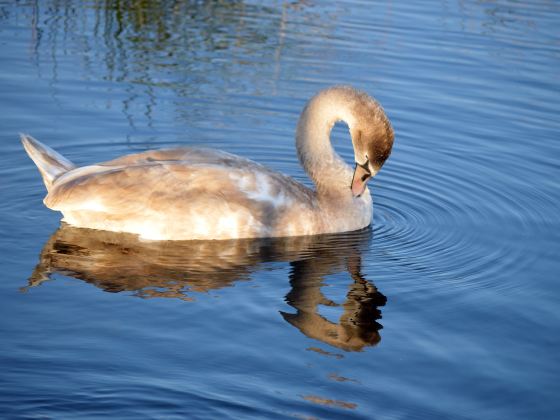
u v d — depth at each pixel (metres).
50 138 15.14
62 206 12.17
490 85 17.73
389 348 9.71
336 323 10.18
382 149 12.77
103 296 10.52
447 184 14.50
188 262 11.62
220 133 15.68
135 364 9.23
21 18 19.91
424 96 17.19
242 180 12.54
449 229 13.02
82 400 8.68
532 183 14.48
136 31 19.59
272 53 18.80
